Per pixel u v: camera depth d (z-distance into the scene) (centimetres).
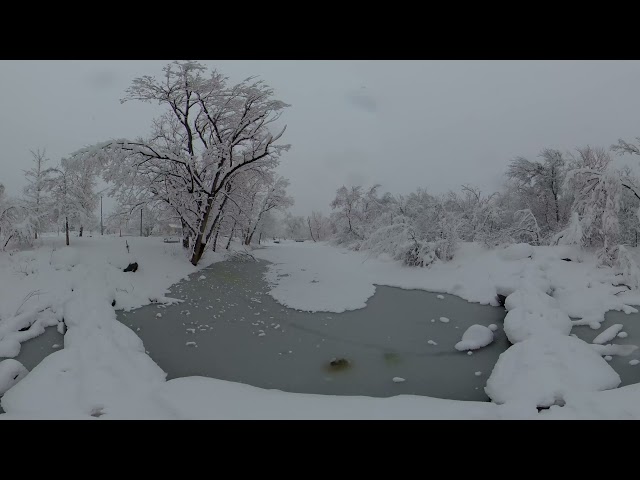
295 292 1490
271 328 1148
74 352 803
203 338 1046
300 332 1131
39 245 1372
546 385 701
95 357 789
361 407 649
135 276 1349
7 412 617
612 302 1132
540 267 1351
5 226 1264
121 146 1457
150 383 734
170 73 1495
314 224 5500
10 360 784
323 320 1229
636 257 1297
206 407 625
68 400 637
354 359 966
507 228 1809
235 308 1284
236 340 1051
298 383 844
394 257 1836
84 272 1214
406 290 1542
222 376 861
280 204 3047
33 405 622
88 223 1465
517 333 993
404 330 1153
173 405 629
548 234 2050
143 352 899
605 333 992
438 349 1027
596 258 1342
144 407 622
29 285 1095
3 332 924
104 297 1132
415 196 2341
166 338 1024
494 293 1320
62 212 1405
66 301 1070
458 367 927
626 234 1438
